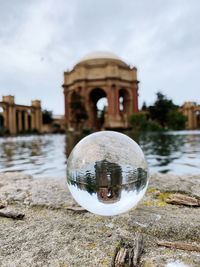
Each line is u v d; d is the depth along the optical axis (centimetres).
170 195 229
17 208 210
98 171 162
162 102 4088
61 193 246
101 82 4078
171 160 659
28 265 124
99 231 160
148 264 122
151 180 290
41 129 5066
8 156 837
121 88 4209
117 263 121
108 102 4019
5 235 157
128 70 4312
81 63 4238
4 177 344
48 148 1146
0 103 4272
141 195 172
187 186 258
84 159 165
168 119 3975
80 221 178
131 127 3609
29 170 555
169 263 122
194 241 148
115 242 145
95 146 166
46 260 128
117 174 162
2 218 187
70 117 4131
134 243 140
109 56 4238
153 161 649
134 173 164
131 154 165
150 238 151
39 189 264
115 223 171
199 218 176
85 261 126
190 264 121
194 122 5062
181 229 158
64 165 615
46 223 175
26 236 155
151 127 3344
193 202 208
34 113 4991
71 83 4312
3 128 4212
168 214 186
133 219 176
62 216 189
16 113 4762
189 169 524
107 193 162
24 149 1115
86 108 4047
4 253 135
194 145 1110
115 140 168
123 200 163
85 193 165
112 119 3962
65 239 149
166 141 1398
